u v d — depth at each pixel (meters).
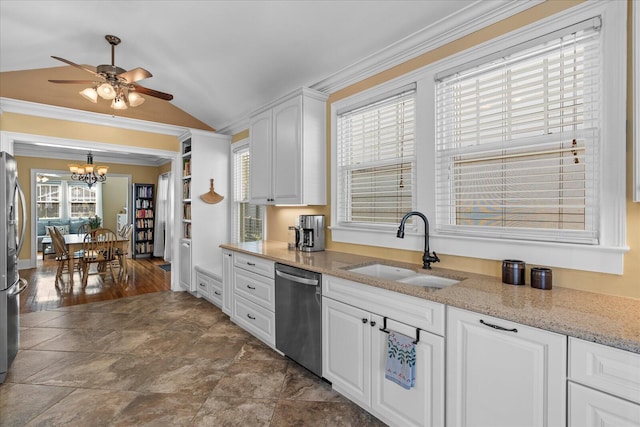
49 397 2.12
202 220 4.59
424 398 1.58
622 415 1.03
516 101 1.81
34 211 6.50
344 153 2.95
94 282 5.39
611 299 1.44
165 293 4.73
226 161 4.81
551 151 1.71
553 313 1.25
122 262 5.61
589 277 1.56
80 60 3.50
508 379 1.29
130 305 4.14
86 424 1.86
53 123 3.90
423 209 2.25
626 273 1.45
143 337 3.11
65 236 6.06
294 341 2.48
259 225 4.26
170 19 2.73
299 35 2.62
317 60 2.85
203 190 4.60
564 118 1.68
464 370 1.43
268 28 2.64
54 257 7.77
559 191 1.69
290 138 2.98
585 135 1.58
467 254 2.01
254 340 3.04
